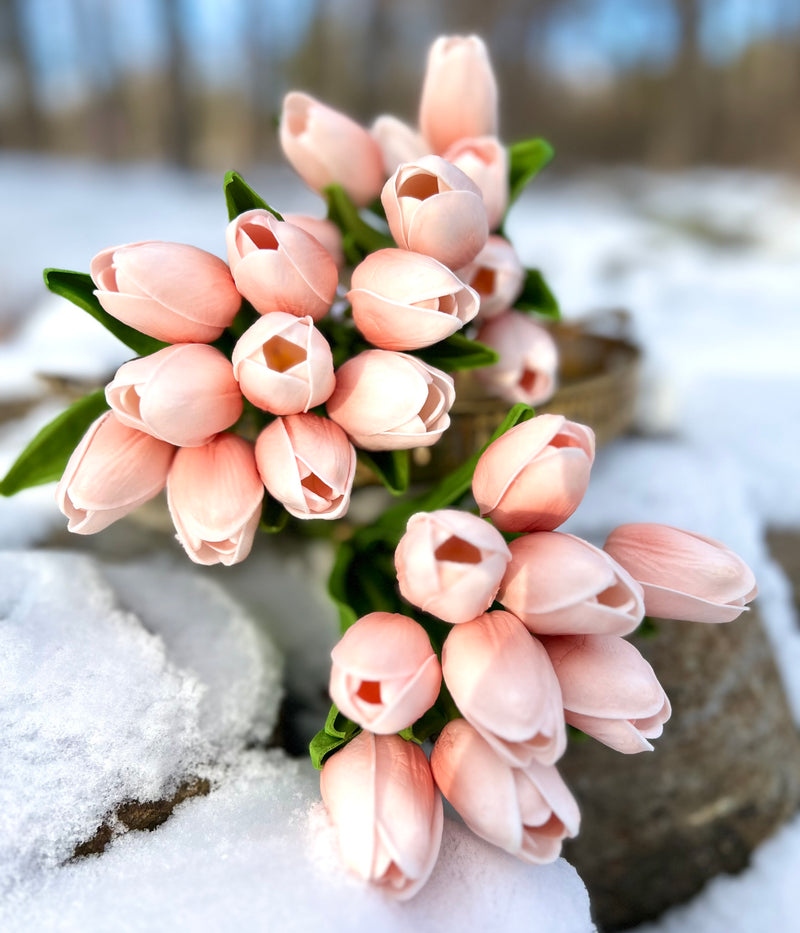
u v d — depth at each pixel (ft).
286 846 0.99
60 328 2.03
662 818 1.43
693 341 3.59
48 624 1.16
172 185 9.11
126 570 1.39
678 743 1.43
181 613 1.30
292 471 0.92
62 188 8.47
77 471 0.97
